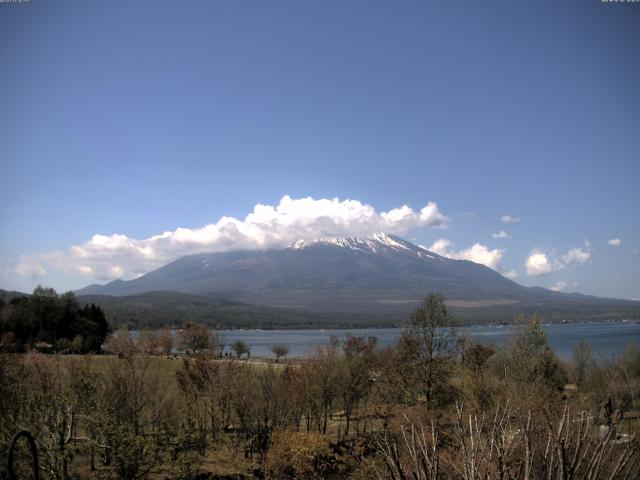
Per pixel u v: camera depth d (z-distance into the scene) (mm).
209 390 55031
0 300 130625
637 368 64562
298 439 48219
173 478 39375
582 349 79125
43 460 33844
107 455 36562
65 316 128125
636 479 11227
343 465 44812
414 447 10727
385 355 71688
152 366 60531
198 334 106750
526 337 51125
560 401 41812
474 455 10328
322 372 61938
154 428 49406
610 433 10828
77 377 41344
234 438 53750
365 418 54500
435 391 51250
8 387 37062
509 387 40281
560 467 9742
